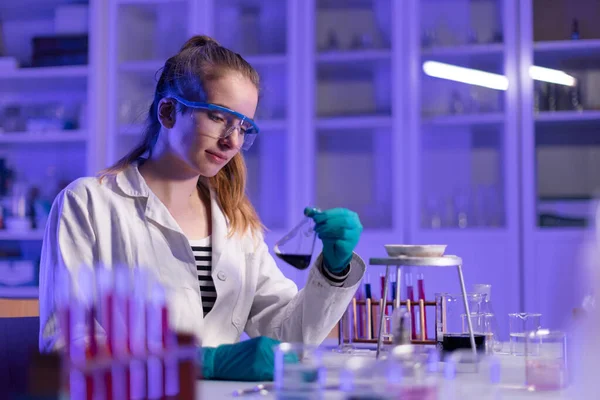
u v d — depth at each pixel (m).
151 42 4.59
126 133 4.38
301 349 0.94
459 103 4.29
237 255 1.70
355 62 4.40
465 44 4.30
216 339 1.64
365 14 4.49
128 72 4.45
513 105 4.09
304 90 4.28
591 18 4.30
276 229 4.32
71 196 1.57
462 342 1.39
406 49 4.21
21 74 4.43
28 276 4.34
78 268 1.48
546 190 4.32
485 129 4.37
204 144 1.54
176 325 1.54
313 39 4.31
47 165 4.68
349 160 4.53
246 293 1.70
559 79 4.18
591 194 4.27
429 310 1.75
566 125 4.27
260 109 4.42
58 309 1.36
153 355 0.83
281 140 4.52
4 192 4.56
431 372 1.17
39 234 4.33
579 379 0.76
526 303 4.01
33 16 4.75
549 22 4.33
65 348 0.84
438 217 4.25
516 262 4.02
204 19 4.34
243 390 1.07
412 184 4.15
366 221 4.45
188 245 1.61
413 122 4.17
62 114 4.53
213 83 1.53
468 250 4.08
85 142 4.55
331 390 0.99
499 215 4.20
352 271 1.47
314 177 4.33
